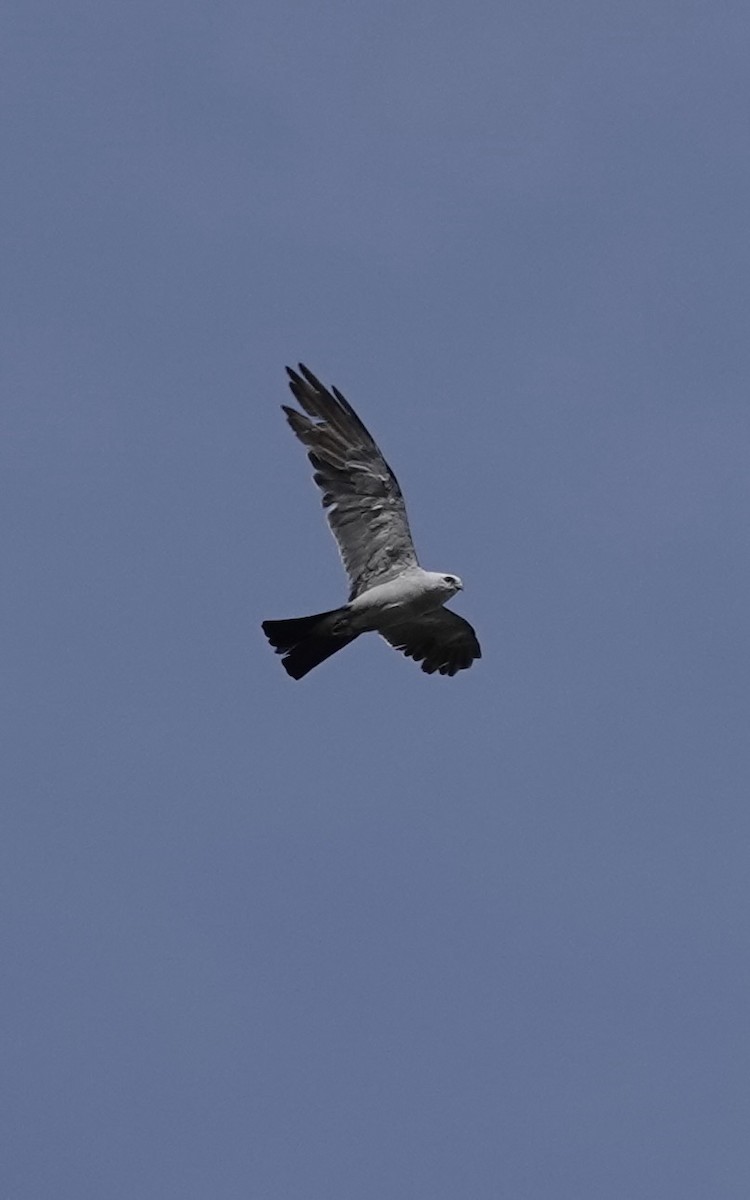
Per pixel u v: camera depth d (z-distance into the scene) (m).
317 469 19.42
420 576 19.44
